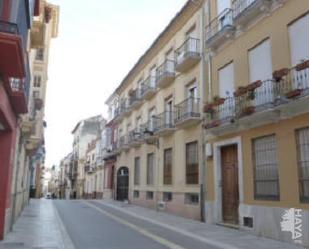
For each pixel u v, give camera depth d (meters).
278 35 12.15
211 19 17.06
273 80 11.57
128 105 30.61
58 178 94.44
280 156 11.53
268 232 11.68
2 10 7.36
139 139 25.91
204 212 16.03
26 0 8.58
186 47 18.61
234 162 14.58
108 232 12.44
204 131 16.75
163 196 21.41
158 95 23.56
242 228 13.12
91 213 19.45
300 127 10.79
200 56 17.75
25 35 9.23
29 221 14.74
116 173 33.72
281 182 11.38
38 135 19.38
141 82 28.14
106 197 38.38
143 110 26.75
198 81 17.86
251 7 13.04
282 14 12.04
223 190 15.16
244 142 13.56
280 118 11.56
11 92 9.30
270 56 12.59
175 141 20.11
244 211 13.14
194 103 17.75
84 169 57.44
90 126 63.34
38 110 19.38
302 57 11.13
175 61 20.23
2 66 7.58
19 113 11.18
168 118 21.03
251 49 13.69
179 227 14.07
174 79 20.97
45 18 18.69
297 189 10.68
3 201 10.46
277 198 11.56
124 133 32.50
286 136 11.34
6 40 6.64
